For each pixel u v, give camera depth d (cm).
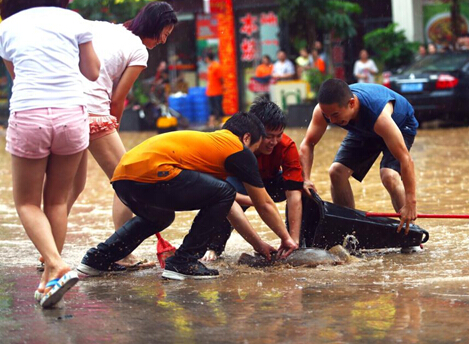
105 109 504
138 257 538
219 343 332
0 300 418
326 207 517
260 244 499
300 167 518
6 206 812
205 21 2223
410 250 526
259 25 2077
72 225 682
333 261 487
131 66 507
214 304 396
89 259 480
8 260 530
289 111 1844
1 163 1325
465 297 395
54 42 414
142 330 353
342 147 578
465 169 977
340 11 1983
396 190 548
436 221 635
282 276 460
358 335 337
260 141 480
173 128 1784
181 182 455
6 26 418
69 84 415
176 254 464
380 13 2148
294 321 360
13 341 343
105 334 349
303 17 1970
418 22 2089
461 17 2059
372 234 517
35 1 425
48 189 439
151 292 429
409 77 1605
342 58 2095
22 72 410
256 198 474
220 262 512
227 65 1958
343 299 398
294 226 513
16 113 409
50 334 352
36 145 410
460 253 515
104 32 505
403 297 398
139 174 458
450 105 1581
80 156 434
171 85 2231
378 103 512
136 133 1945
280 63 1961
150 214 473
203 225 462
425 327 346
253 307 387
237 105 1981
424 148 1254
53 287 394
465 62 1612
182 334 346
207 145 463
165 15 522
